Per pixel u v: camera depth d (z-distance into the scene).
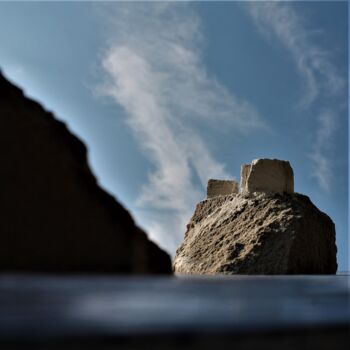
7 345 3.20
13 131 11.60
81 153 13.23
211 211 35.53
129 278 9.98
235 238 30.27
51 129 12.54
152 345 3.45
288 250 27.77
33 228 10.98
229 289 7.80
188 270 30.25
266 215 30.73
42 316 4.34
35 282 7.88
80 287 7.17
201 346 3.57
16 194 11.02
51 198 11.52
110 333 3.58
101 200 12.62
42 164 11.74
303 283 10.78
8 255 10.55
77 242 11.55
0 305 5.02
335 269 31.94
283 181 32.81
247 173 34.75
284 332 3.97
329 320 4.48
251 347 3.74
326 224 32.38
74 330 3.67
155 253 13.53
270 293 7.16
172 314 4.61
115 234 12.38
